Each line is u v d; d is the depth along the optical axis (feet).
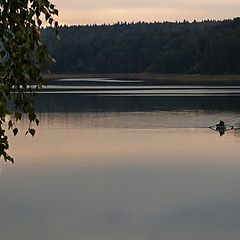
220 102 475.72
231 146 231.09
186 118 348.59
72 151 217.36
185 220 119.96
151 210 127.65
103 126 309.63
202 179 161.99
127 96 562.66
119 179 162.61
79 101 507.71
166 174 170.50
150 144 237.86
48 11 26.55
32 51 26.68
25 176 165.78
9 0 26.02
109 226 115.85
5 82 27.14
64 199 137.49
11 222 117.91
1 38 26.43
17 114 28.81
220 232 112.27
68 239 107.34
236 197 139.44
